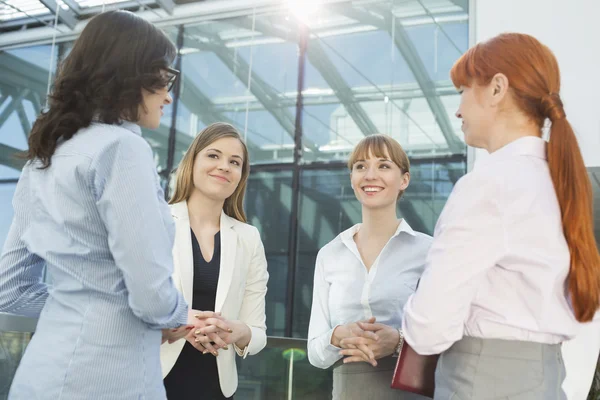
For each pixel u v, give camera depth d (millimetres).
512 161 1164
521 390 1081
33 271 1367
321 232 6594
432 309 1091
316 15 7023
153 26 1332
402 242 1966
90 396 1127
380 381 1814
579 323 1130
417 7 6555
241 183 2123
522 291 1106
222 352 1856
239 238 2014
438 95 6246
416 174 6125
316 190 6676
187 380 1797
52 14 7688
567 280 1129
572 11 4406
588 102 4207
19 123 7543
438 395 1188
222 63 7281
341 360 1901
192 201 2014
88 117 1235
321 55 6887
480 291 1131
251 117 7035
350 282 1947
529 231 1100
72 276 1184
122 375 1158
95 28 1284
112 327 1165
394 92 6449
